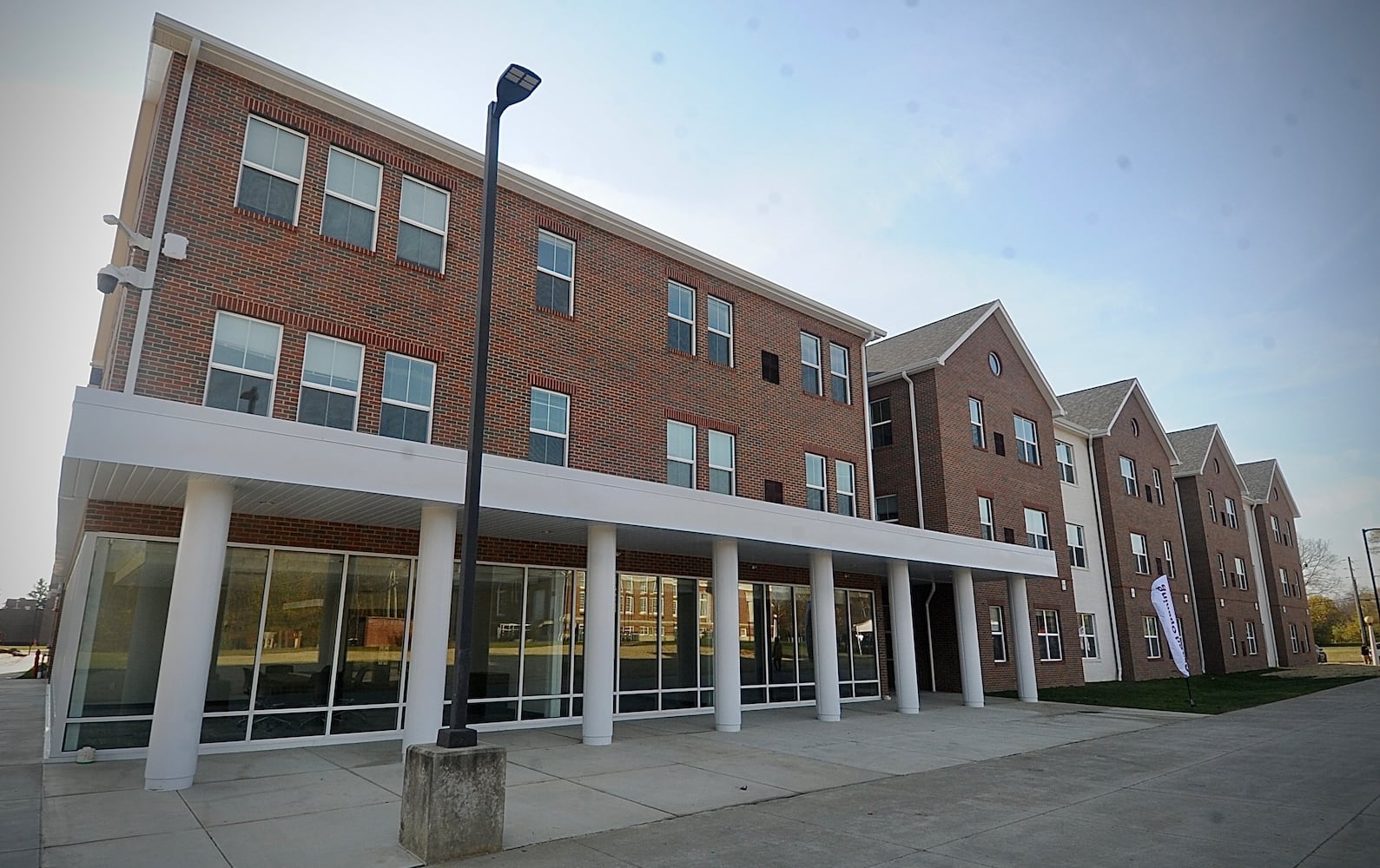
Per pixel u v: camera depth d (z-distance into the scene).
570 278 16.31
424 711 10.64
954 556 19.61
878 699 21.75
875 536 17.66
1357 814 8.54
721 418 18.48
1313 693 25.72
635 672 16.38
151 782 8.83
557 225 16.17
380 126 13.78
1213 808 8.84
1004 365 28.28
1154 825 8.05
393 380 13.35
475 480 7.69
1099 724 16.75
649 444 16.88
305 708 11.86
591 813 8.33
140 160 14.13
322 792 8.83
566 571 15.48
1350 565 61.78
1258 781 10.45
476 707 13.85
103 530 10.64
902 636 18.55
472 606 7.45
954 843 7.37
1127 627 31.58
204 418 9.12
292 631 11.95
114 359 12.17
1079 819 8.33
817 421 20.91
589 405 15.94
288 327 12.27
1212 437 42.81
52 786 8.87
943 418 24.75
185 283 11.38
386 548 12.98
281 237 12.41
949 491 24.22
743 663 18.59
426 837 6.61
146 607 10.84
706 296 18.92
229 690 11.27
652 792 9.41
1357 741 14.23
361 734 12.28
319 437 9.93
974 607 20.36
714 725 15.22
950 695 23.28
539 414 15.18
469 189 14.93
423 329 13.80
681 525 13.94
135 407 8.69
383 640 12.80
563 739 13.27
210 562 9.33
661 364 17.50
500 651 14.32
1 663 39.62
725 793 9.39
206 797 8.55
